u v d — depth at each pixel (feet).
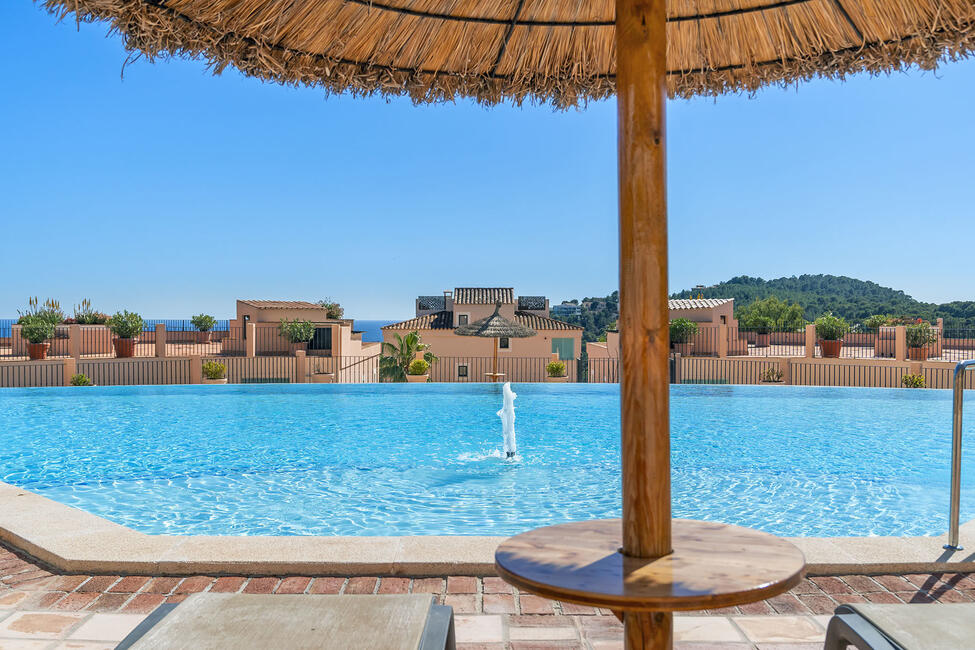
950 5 6.97
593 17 7.90
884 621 5.20
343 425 34.86
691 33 8.15
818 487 21.63
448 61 8.11
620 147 4.31
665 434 4.24
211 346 87.81
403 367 72.38
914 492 21.01
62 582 10.18
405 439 30.55
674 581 3.79
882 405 42.42
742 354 80.23
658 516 4.25
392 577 10.44
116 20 6.23
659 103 4.26
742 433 32.32
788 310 118.93
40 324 61.31
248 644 4.77
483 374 79.10
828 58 7.86
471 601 9.51
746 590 3.64
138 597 9.61
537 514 18.48
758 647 8.04
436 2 7.43
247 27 6.92
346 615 5.30
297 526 17.39
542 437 31.17
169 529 17.20
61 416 37.99
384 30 7.61
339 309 103.45
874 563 10.40
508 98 8.48
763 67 8.18
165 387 49.85
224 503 19.69
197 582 10.19
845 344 85.30
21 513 13.02
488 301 89.61
